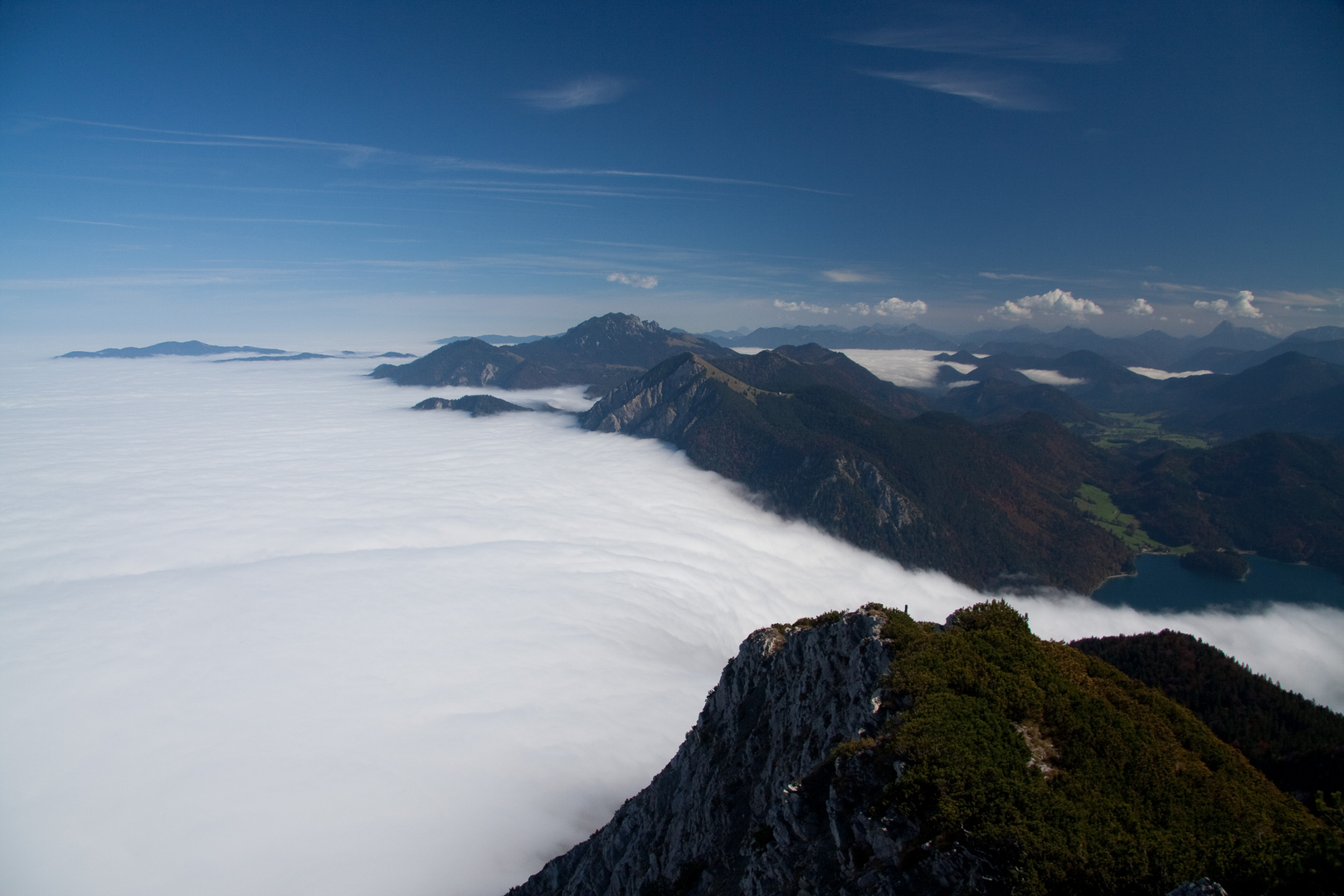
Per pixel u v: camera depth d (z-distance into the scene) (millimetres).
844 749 35750
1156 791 32656
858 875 30375
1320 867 24312
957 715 35406
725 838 47594
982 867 27312
